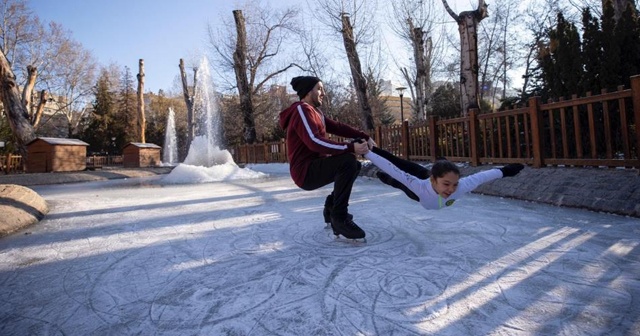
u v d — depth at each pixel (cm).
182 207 499
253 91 2300
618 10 831
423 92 1594
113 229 366
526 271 201
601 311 152
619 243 243
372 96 2528
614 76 564
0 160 1589
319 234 309
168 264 243
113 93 4556
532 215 347
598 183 380
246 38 2133
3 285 215
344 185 264
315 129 254
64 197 655
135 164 1928
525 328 141
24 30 2947
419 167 274
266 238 303
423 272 206
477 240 268
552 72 688
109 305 182
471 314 154
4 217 370
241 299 181
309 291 187
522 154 630
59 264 253
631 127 512
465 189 229
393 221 347
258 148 1794
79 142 1432
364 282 195
